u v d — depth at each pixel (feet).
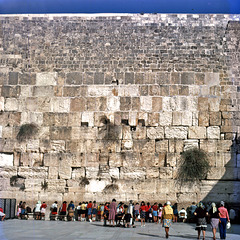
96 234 50.52
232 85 80.74
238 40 82.33
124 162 79.25
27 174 80.23
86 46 83.20
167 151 79.30
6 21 84.64
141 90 81.10
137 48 82.48
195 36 82.53
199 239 49.32
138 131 80.07
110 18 83.87
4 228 56.34
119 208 65.77
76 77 82.33
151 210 74.49
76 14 84.23
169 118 80.12
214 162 78.79
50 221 73.31
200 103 80.43
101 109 81.05
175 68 81.51
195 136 79.56
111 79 81.71
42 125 81.56
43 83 82.64
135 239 45.88
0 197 79.61
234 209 77.15
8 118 82.07
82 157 79.97
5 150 81.00
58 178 79.87
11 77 83.20
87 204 76.69
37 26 84.28
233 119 79.82
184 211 75.51
